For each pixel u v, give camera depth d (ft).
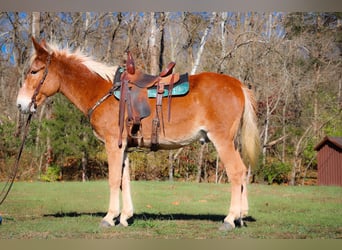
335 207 28.48
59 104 60.54
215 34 67.15
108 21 71.31
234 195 18.57
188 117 18.70
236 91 18.93
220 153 18.61
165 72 19.24
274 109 62.85
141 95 18.90
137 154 62.54
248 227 19.45
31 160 63.87
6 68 74.43
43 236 17.51
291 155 67.56
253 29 64.39
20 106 19.95
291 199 33.71
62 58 20.35
